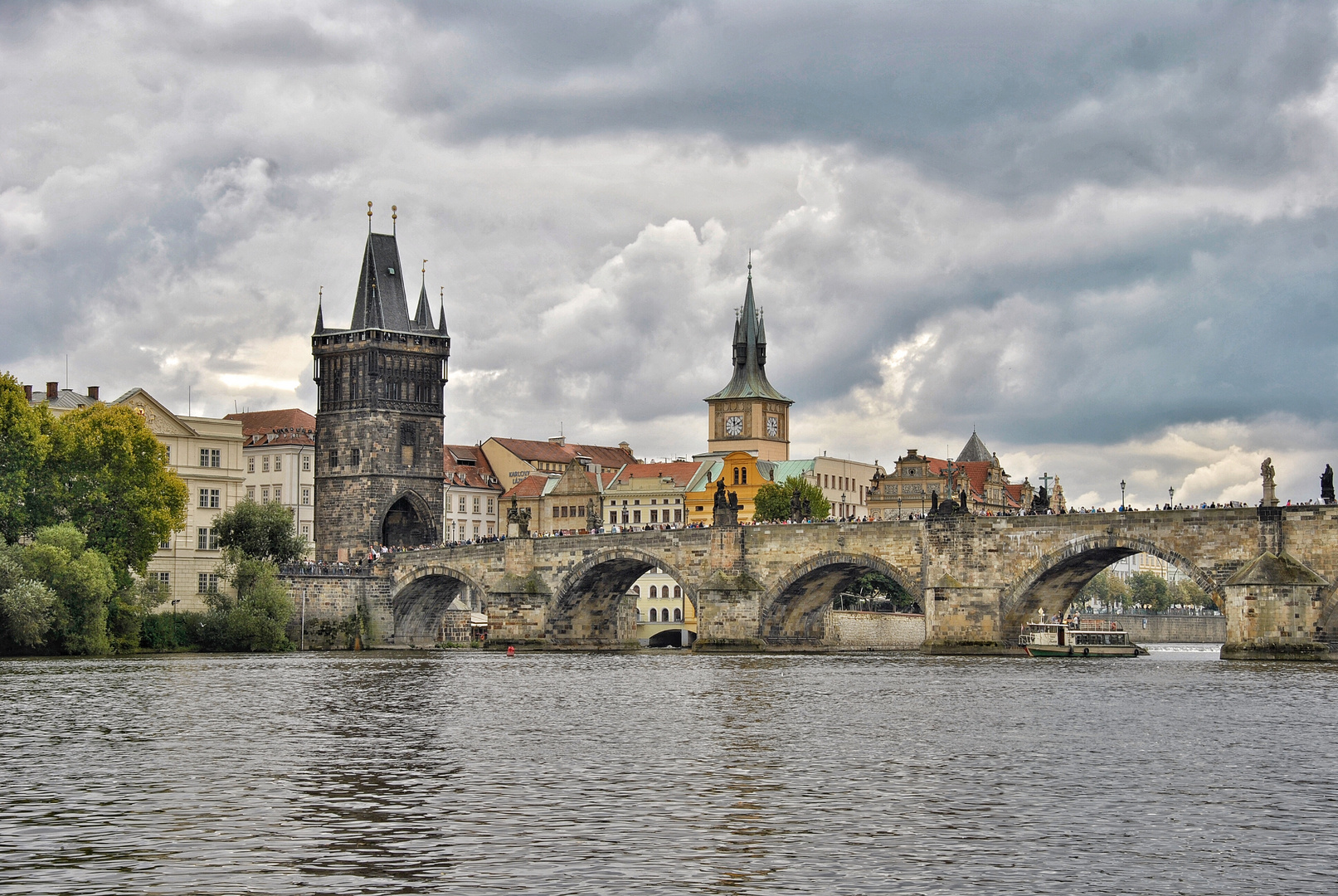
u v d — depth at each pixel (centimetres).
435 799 6334
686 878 4950
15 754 7712
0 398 17225
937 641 17738
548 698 11369
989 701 10938
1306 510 15312
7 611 16262
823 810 6106
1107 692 11719
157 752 7825
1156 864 5197
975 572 17538
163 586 18725
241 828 5712
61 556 16788
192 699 11100
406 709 10381
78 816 5944
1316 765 7425
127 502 18262
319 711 10144
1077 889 4862
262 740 8369
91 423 18150
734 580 19538
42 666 15162
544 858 5209
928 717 9738
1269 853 5372
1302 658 15250
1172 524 16100
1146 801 6375
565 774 7038
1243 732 8825
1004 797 6431
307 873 5006
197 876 4962
